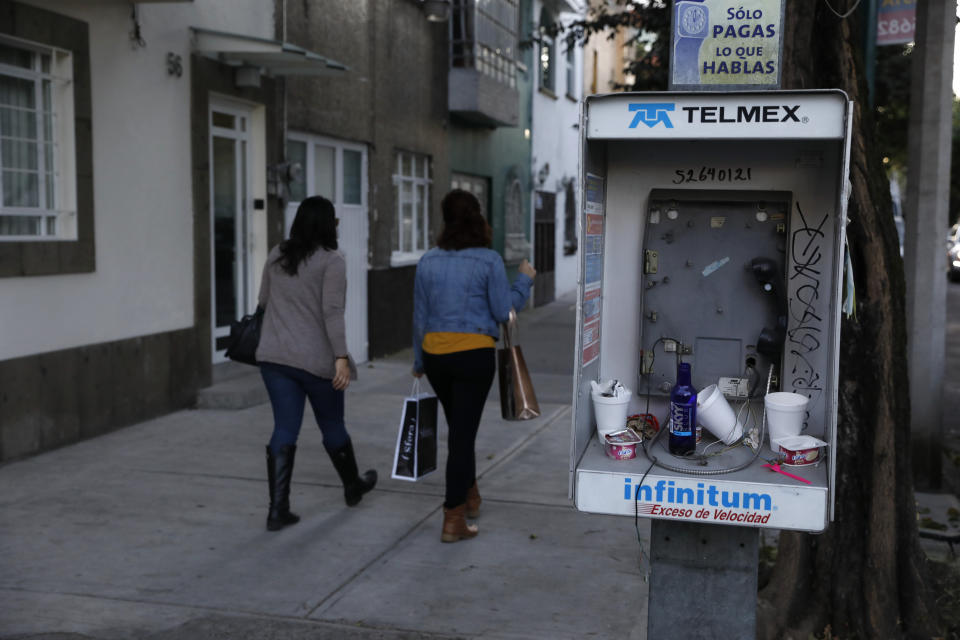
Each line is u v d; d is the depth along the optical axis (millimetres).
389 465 6402
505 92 15398
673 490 2682
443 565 4508
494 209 16766
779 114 2570
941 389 6297
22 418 6250
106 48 6984
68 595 4051
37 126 6500
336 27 10438
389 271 12102
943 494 6215
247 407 8180
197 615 3883
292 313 4918
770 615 3695
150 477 5902
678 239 3166
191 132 8039
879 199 3789
